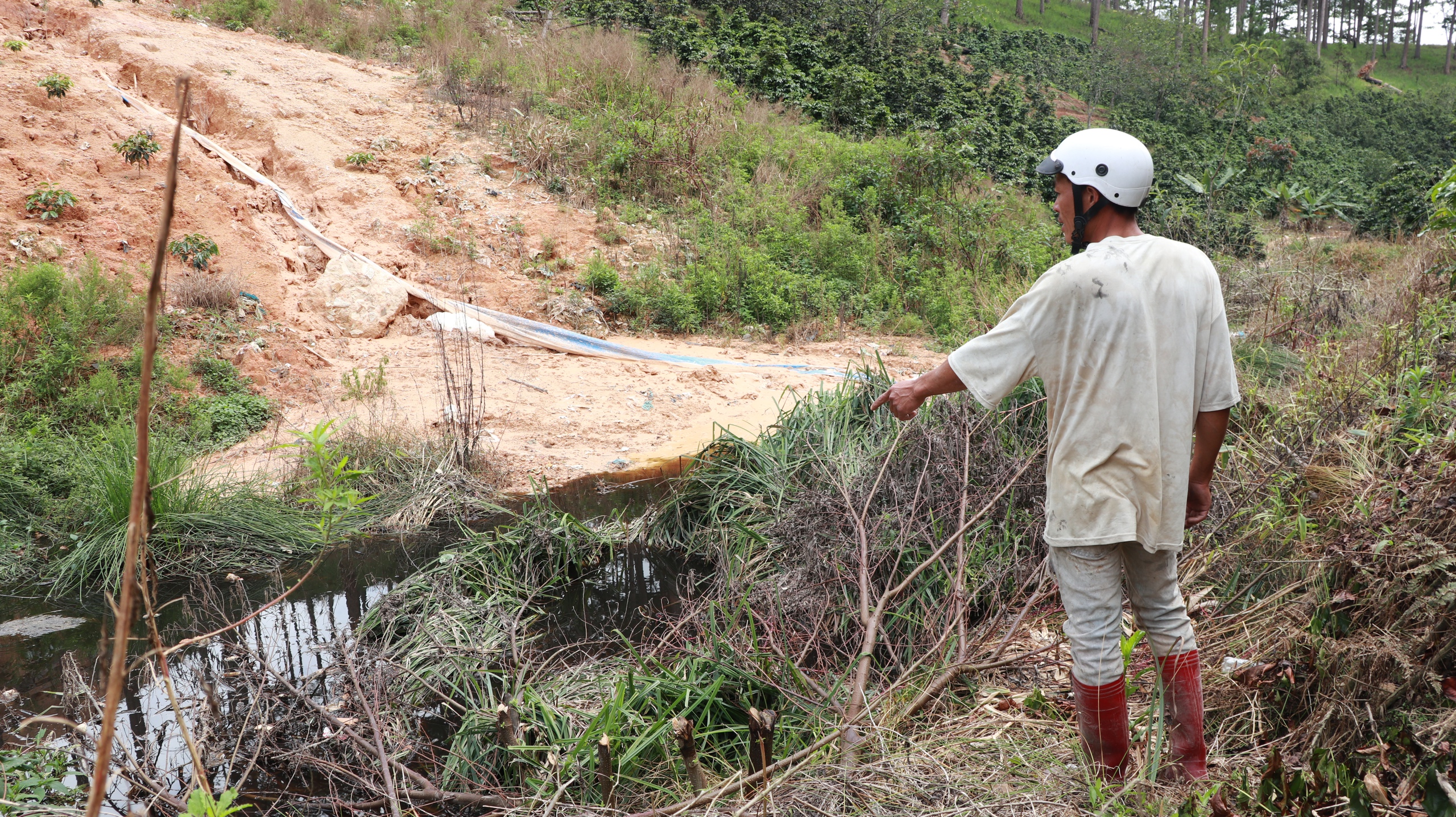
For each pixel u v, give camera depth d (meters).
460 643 3.83
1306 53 44.41
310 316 8.52
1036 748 2.62
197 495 5.20
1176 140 26.48
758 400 7.82
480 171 11.29
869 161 13.93
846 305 10.95
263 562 4.94
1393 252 11.75
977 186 14.27
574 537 4.99
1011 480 3.91
